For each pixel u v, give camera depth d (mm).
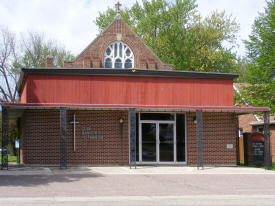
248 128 33719
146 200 9852
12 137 38219
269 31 24656
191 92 19688
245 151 21297
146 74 19234
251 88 24812
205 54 38844
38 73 18344
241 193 11172
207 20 41156
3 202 9188
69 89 18547
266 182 13547
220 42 41719
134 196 10414
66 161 16750
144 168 17578
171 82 19531
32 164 18125
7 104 16047
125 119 19000
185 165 19547
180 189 11727
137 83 19188
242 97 25125
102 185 12195
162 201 9727
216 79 20031
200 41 40531
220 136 19781
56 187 11547
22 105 16219
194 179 14102
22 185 11797
